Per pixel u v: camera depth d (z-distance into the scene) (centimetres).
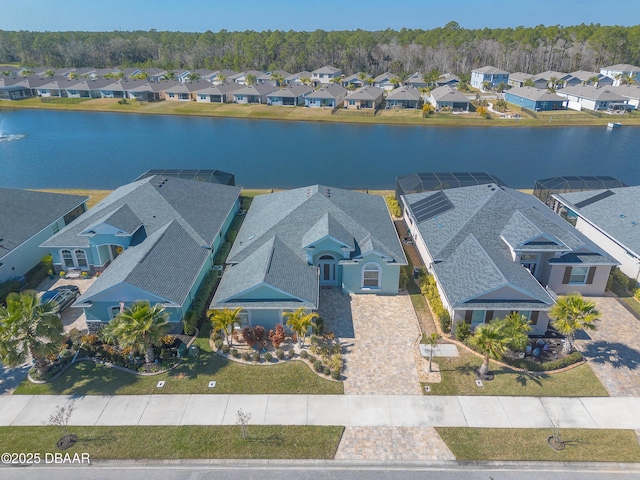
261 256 3275
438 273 3278
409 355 2827
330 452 2161
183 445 2197
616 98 11219
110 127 10438
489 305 2878
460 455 2147
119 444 2203
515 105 12450
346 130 10244
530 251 3284
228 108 12250
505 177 6962
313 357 2767
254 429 2283
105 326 2803
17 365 2742
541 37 17750
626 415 2367
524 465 2100
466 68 18288
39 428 2300
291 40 19575
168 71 17225
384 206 4438
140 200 3950
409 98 11931
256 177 6906
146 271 3036
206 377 2633
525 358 2773
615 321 3153
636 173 7188
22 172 7050
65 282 3669
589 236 4131
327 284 3588
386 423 2325
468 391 2531
